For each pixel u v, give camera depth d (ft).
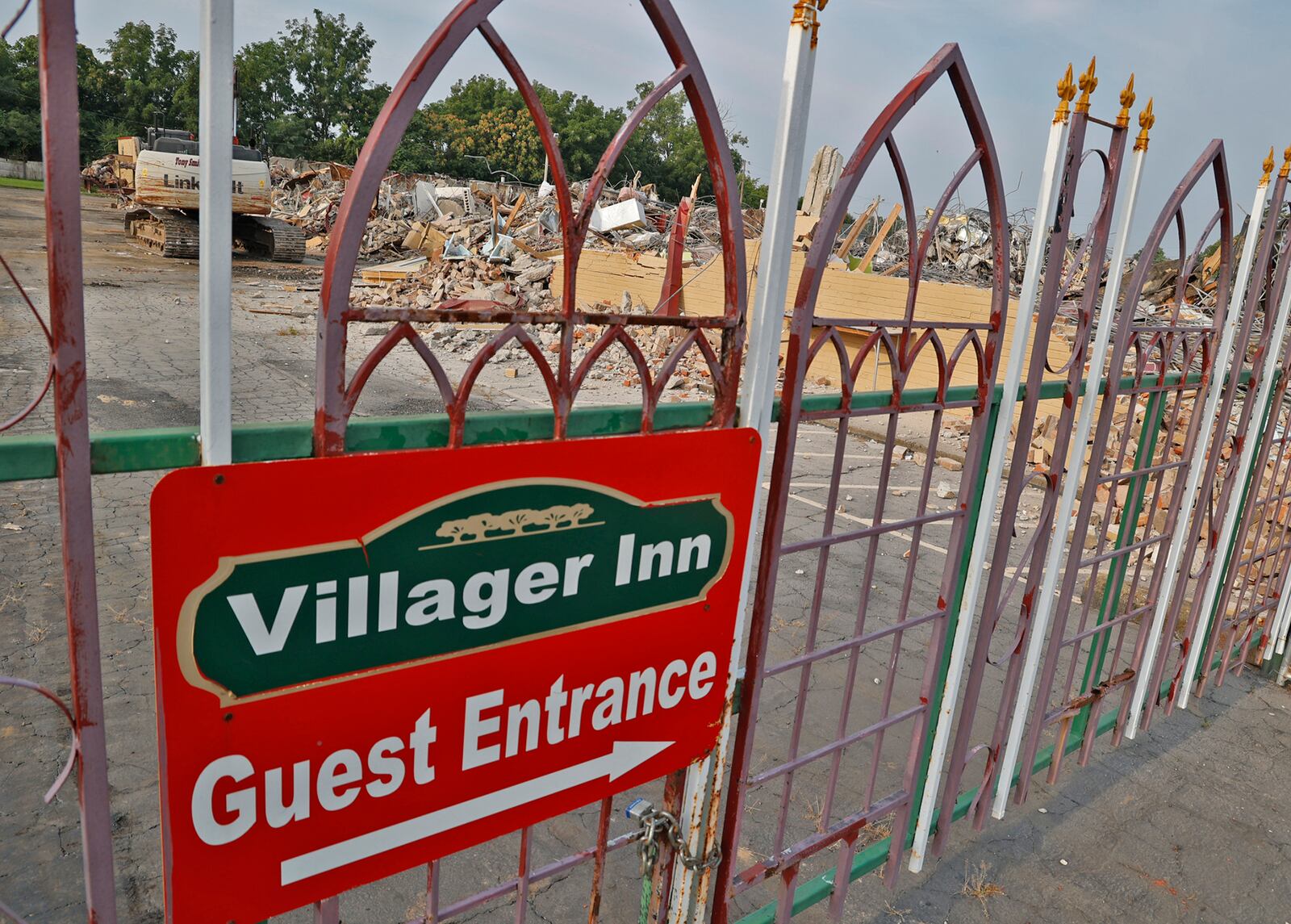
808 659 7.94
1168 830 12.35
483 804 5.78
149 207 78.43
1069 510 10.51
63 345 3.82
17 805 10.94
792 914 9.15
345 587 4.77
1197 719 15.43
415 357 46.73
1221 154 10.46
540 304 62.64
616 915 10.16
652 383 5.87
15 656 14.26
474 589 5.28
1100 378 10.09
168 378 36.50
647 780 6.73
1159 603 13.46
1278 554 17.01
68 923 9.26
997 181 7.77
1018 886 11.01
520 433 5.38
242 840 4.80
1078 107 8.31
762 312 6.27
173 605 4.25
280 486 4.40
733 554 6.68
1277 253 13.24
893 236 60.49
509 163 159.74
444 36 4.33
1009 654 10.79
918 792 10.23
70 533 4.02
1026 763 11.96
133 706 13.29
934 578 22.38
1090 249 9.36
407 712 5.22
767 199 6.10
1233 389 12.71
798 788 12.95
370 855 5.34
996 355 8.50
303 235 83.92
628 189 87.20
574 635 5.87
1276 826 12.66
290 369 41.73
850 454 34.58
